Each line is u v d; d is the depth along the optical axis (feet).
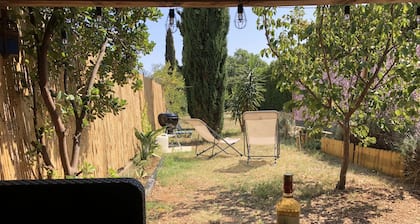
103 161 13.39
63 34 7.98
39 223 2.90
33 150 7.50
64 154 8.42
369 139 13.05
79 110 9.55
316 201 11.07
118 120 15.89
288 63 12.14
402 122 12.46
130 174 15.46
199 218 9.82
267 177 14.73
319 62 12.09
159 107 32.96
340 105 12.60
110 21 10.44
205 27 30.58
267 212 10.24
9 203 2.89
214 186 13.52
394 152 13.84
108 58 11.18
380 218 9.36
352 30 11.18
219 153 21.83
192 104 31.65
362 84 11.62
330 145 19.83
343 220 9.32
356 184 12.89
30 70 7.65
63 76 9.46
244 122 19.02
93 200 2.92
